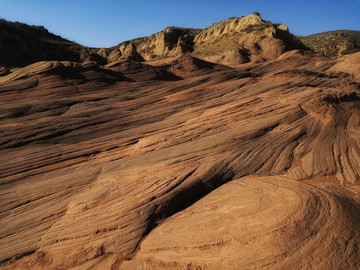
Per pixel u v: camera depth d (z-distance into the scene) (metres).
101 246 7.45
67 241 7.82
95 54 87.12
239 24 80.94
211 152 11.23
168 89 24.08
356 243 5.72
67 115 17.48
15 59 57.91
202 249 6.38
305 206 6.93
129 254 7.24
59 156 13.09
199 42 88.69
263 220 6.70
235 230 6.61
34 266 7.18
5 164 12.28
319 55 44.25
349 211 6.85
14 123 15.87
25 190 10.52
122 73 27.81
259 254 5.68
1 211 9.50
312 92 15.90
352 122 13.29
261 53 64.56
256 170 10.32
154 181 9.70
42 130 15.09
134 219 8.12
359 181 9.08
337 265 5.25
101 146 13.92
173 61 33.47
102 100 20.95
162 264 6.34
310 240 5.82
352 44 97.44
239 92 20.64
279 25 78.00
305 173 9.78
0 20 64.31
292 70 25.89
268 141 11.84
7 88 20.67
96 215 8.45
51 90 21.47
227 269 5.60
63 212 9.02
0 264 7.49
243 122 13.45
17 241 8.10
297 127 12.71
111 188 9.72
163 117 17.58
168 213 8.68
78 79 23.73
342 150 11.13
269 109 14.41
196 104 19.64
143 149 12.62
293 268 5.29
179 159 11.04
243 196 8.41
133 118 17.44
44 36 82.50
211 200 8.76
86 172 11.35
